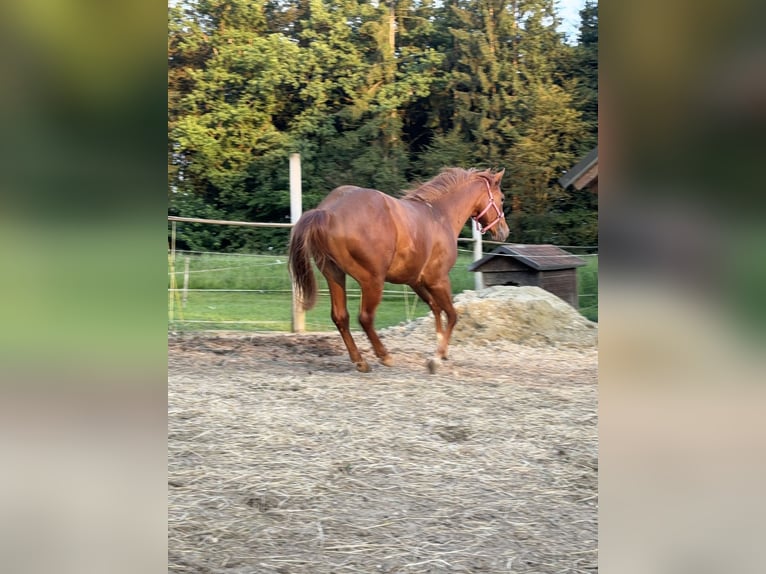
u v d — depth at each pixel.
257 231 14.12
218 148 14.14
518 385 5.38
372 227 5.26
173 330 7.43
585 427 4.21
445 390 5.08
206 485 3.06
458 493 3.14
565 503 3.06
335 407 4.47
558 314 7.68
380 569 2.42
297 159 7.20
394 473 3.35
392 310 11.12
